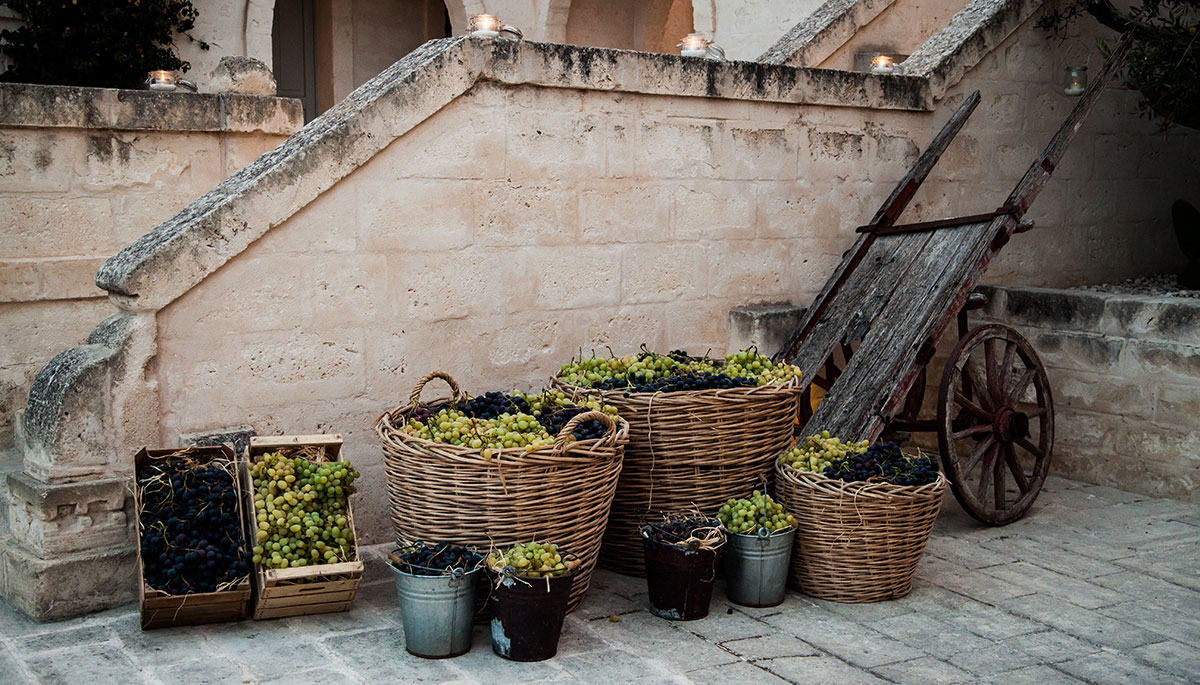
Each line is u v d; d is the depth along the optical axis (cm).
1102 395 707
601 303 633
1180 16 796
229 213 504
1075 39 827
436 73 553
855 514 493
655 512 525
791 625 478
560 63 592
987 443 621
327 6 1526
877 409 572
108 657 428
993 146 796
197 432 509
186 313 500
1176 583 536
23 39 1078
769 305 702
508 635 431
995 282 805
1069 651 452
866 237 682
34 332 682
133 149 701
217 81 747
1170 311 669
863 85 716
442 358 580
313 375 539
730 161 672
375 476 566
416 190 560
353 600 488
